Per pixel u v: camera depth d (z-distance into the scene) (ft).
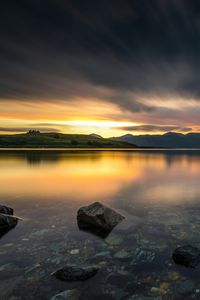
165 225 34.94
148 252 25.95
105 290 19.10
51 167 129.39
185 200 51.78
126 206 46.34
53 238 29.94
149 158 246.47
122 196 55.57
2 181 78.59
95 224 33.68
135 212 42.16
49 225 34.81
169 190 63.72
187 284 19.89
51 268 22.56
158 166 144.46
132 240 29.32
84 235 30.99
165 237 30.30
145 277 20.95
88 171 110.83
